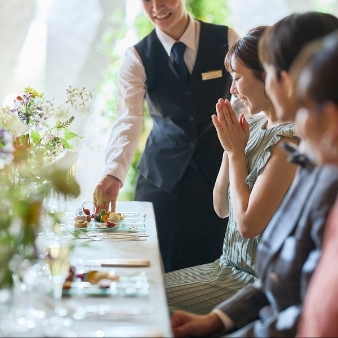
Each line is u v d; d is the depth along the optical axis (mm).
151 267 2467
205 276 3070
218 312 2279
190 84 4172
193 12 5082
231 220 3102
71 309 1998
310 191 2006
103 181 3668
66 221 3150
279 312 2041
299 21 2182
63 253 2191
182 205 4223
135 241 2875
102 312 1967
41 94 3334
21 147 2559
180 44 4133
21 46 4926
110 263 2477
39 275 2275
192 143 4176
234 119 2986
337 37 1712
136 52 4184
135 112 4121
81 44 4953
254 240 2914
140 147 5578
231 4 5047
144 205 3816
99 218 3191
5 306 2014
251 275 2955
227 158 3326
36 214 2020
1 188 2195
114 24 4969
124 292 2133
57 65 4961
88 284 2188
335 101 1655
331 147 1668
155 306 2043
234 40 4250
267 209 2805
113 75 5020
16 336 1806
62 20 4934
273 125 3000
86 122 4910
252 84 2967
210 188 4215
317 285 1741
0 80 4934
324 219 1916
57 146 3311
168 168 4215
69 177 2191
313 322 1716
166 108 4195
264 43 2182
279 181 2805
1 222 2014
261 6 5008
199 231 4254
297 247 1979
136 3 5012
